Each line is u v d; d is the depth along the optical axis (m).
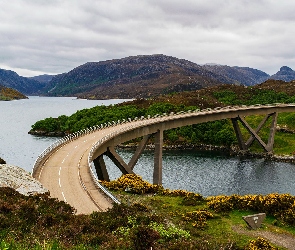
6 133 137.88
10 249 13.31
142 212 29.56
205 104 160.88
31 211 21.39
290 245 25.23
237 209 33.38
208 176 76.81
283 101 164.00
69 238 18.56
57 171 42.19
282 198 32.69
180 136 120.62
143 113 138.62
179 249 19.23
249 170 84.00
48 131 137.12
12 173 29.59
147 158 95.31
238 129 108.62
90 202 31.22
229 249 22.50
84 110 149.62
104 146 57.81
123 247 17.64
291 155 99.69
